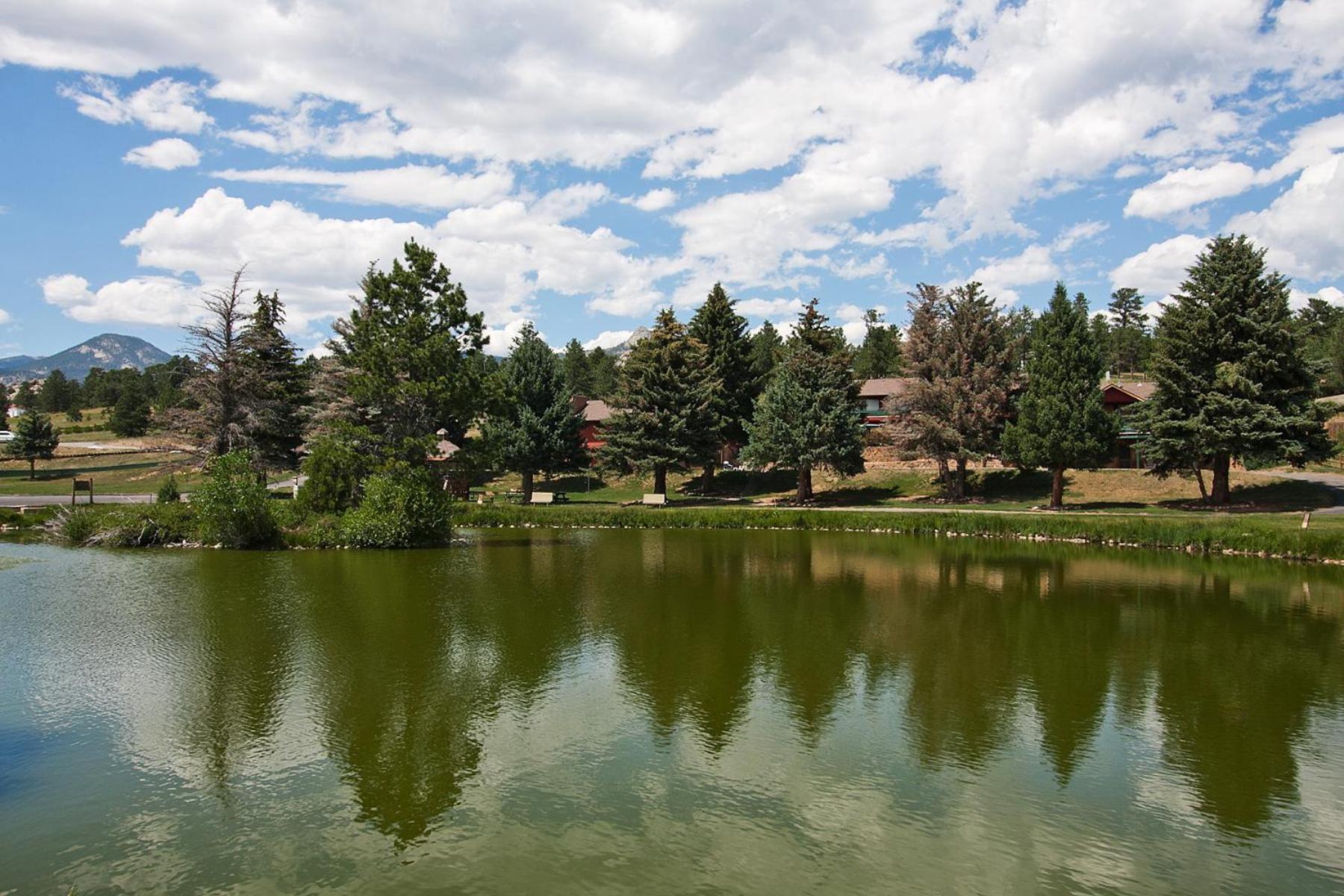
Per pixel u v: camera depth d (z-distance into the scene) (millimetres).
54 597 18688
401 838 7695
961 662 13734
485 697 11672
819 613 17625
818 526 36406
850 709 11359
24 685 12055
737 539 32375
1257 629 16188
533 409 54219
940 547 29594
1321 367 36781
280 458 44812
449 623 16203
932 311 46875
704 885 6910
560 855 7387
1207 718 11094
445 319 32156
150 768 9211
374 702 11414
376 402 31375
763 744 10023
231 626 15781
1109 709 11422
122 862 7258
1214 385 36469
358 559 25453
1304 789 8953
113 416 88438
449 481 46906
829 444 46062
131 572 22484
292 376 49469
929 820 8148
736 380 58656
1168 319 38250
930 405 46156
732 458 66688
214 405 41469
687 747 9906
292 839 7680
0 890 6812
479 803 8391
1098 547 29703
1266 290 36844
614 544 30641
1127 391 51688
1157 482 44000
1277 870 7312
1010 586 21109
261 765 9328
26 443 61781
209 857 7344
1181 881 7105
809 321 53625
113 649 14070
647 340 51781
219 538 28234
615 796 8578
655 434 49875
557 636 15266
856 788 8820
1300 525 28359
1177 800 8664
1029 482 47656
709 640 15148
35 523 33938
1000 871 7219
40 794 8594
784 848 7547
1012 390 46594
